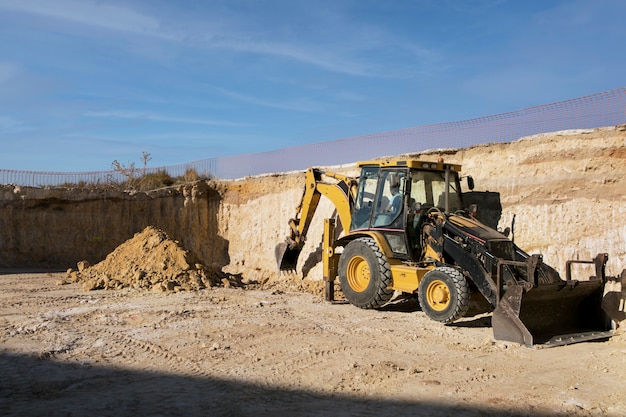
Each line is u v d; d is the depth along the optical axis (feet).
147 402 20.51
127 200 76.69
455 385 22.84
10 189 73.31
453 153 49.03
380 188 41.11
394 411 19.80
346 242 44.65
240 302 42.73
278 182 67.00
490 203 45.27
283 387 22.43
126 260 54.85
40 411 19.45
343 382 23.13
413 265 38.42
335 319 36.45
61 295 45.44
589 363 26.13
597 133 40.70
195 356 26.91
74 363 25.75
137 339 30.12
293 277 57.93
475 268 33.78
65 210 75.20
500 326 30.55
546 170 42.80
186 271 52.13
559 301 32.45
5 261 71.26
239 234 70.23
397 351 28.35
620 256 38.01
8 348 28.19
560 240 40.88
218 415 19.24
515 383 23.17
